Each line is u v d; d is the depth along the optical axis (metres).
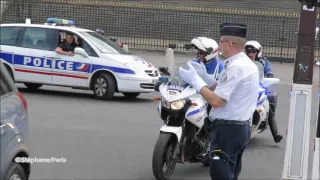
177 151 7.94
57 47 16.91
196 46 8.25
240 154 6.80
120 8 39.72
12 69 17.22
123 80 16.38
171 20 39.59
